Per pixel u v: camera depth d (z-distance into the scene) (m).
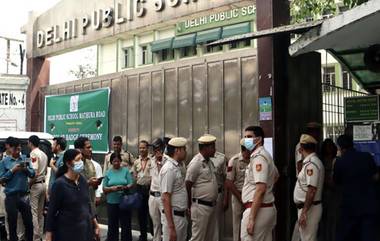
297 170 6.66
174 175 5.94
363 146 7.46
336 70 12.66
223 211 7.55
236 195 7.19
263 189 5.20
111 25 10.49
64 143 8.27
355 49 7.25
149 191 8.57
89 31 11.06
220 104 8.48
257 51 7.19
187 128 9.02
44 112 12.54
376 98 7.39
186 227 6.11
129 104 10.26
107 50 35.41
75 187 5.46
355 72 8.27
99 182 7.25
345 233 6.34
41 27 12.59
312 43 5.53
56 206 5.35
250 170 5.49
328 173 6.90
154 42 30.92
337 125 8.04
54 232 5.36
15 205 8.44
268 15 7.00
